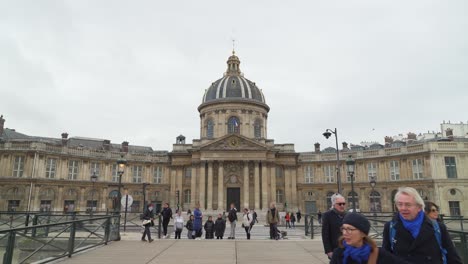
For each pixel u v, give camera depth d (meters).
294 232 24.17
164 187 47.75
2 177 37.88
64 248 10.88
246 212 16.72
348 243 3.36
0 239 8.87
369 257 3.28
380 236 14.63
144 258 9.88
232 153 43.50
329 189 46.16
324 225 5.91
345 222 3.40
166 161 48.66
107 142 53.25
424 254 3.63
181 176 46.94
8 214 19.89
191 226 17.98
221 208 41.91
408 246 3.69
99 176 44.53
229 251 11.24
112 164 46.00
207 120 50.72
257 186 42.56
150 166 48.22
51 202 39.75
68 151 42.12
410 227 3.74
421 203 3.79
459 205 36.69
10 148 38.84
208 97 51.94
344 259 3.41
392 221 4.04
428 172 38.06
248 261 9.54
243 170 43.75
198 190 44.22
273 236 15.20
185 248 11.84
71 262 9.22
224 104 49.81
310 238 17.64
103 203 44.09
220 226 16.92
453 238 8.02
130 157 47.34
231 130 49.25
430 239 3.66
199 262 9.34
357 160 44.97
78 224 11.42
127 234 19.94
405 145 42.88
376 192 43.06
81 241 11.48
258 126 50.59
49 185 39.56
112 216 13.65
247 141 43.69
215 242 13.51
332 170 46.75
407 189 3.89
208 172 43.09
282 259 9.88
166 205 18.27
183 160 47.38
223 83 51.75
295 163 47.31
